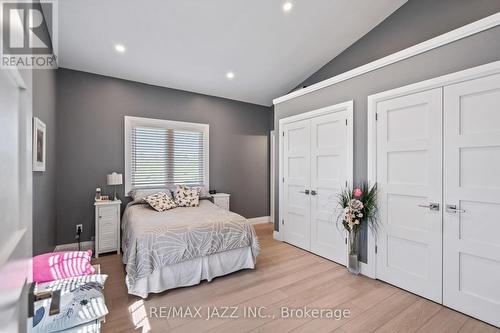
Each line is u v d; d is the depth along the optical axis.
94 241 3.62
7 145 0.62
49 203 2.95
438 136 2.24
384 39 3.21
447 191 2.18
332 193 3.25
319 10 2.92
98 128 3.74
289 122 3.95
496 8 2.33
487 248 1.96
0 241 0.56
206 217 2.99
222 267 2.72
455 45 2.14
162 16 2.72
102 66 3.55
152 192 3.89
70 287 1.56
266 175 5.54
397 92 2.54
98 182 3.73
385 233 2.65
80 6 2.47
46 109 2.75
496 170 1.93
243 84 4.46
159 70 3.78
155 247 2.34
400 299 2.30
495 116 1.93
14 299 0.60
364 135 2.88
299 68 4.06
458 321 1.97
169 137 4.35
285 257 3.37
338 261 3.15
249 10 2.78
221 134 4.95
